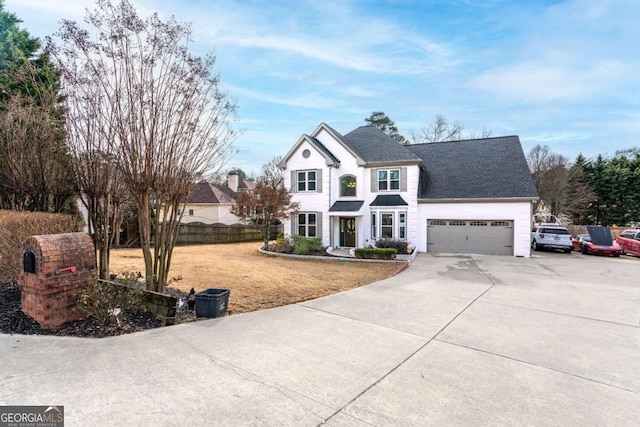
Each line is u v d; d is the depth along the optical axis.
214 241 24.05
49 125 6.85
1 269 6.57
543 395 3.55
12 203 8.80
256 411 3.04
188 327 5.39
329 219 19.23
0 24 11.30
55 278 5.02
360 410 3.13
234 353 4.41
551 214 37.84
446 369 4.12
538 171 40.12
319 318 6.16
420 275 11.36
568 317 6.59
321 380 3.72
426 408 3.21
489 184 18.23
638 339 5.40
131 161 5.80
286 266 12.89
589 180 35.56
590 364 4.40
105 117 5.93
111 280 6.56
